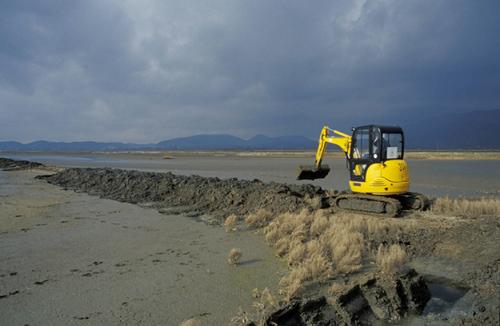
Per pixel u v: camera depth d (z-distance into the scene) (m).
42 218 14.86
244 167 42.97
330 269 7.68
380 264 8.12
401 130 13.77
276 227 11.45
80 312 6.51
